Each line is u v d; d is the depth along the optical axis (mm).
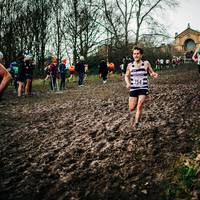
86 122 9375
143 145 6492
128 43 48094
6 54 36031
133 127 7953
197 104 10250
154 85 19125
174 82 20219
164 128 7578
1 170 5824
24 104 14398
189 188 4621
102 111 11141
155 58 57031
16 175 5570
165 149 6121
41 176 5477
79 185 5062
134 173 5285
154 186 4820
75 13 43969
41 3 40000
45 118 10547
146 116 9195
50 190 4973
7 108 13266
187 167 5117
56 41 43625
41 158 6328
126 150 6340
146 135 7156
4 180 5387
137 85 7539
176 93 13766
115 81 29406
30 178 5418
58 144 7215
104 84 25312
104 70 26984
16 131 8773
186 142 6355
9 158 6449
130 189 4812
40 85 29688
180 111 9438
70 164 5914
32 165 5988
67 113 11273
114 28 46219
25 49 38656
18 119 10641
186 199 4410
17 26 37562
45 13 40344
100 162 5867
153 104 11367
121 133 7605
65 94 18359
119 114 10227
